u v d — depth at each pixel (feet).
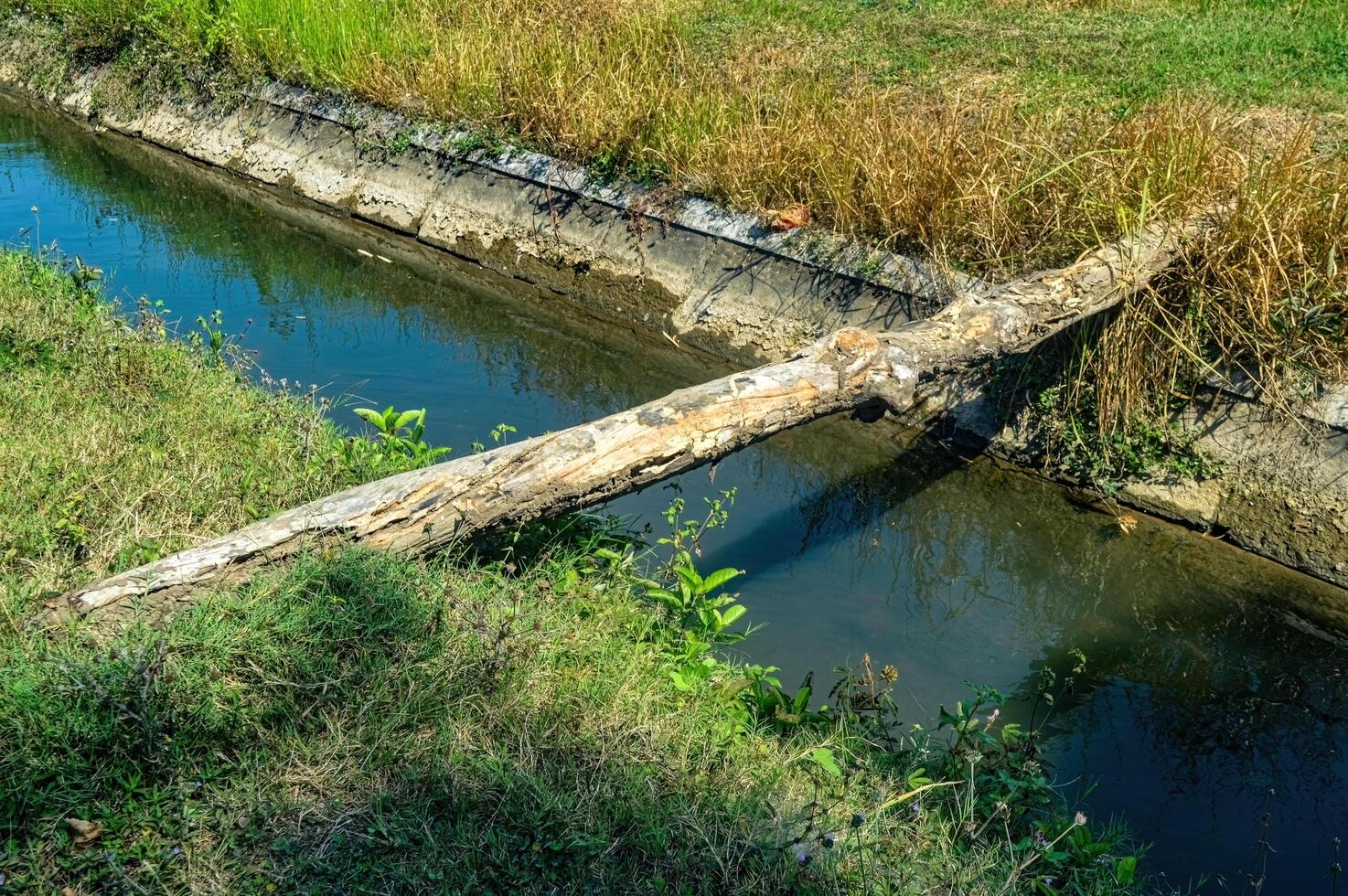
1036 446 20.75
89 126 41.57
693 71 29.73
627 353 25.14
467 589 13.67
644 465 14.52
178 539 14.32
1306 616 17.38
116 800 10.62
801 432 22.27
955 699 15.33
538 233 28.50
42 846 10.15
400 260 29.99
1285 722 15.34
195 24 38.91
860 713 14.14
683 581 14.71
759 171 25.26
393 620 12.51
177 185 35.42
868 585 17.62
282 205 33.88
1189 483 19.26
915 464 21.21
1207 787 14.12
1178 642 16.83
